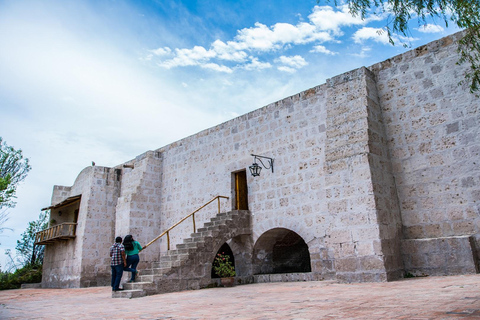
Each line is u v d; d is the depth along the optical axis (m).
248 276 11.80
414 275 8.66
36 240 20.94
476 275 7.29
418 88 9.88
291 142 12.30
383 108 10.41
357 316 3.91
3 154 18.23
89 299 9.78
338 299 5.68
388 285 7.29
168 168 17.16
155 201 16.92
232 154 14.20
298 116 12.31
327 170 9.70
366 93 9.91
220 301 6.89
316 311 4.55
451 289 5.48
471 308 3.68
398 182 9.80
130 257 10.49
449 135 9.16
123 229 16.02
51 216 21.28
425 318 3.42
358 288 7.23
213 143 15.13
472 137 8.80
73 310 7.08
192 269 10.69
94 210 18.22
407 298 5.03
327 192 9.55
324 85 11.82
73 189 20.94
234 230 12.18
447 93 9.36
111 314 6.04
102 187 18.77
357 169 9.10
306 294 6.91
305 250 13.54
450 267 8.14
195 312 5.49
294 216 11.61
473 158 8.70
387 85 10.47
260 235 12.36
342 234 9.00
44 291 15.30
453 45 9.46
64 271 18.59
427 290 5.72
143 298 8.94
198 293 9.12
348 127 9.82
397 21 5.16
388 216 8.98
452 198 8.86
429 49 9.87
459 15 5.00
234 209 13.73
